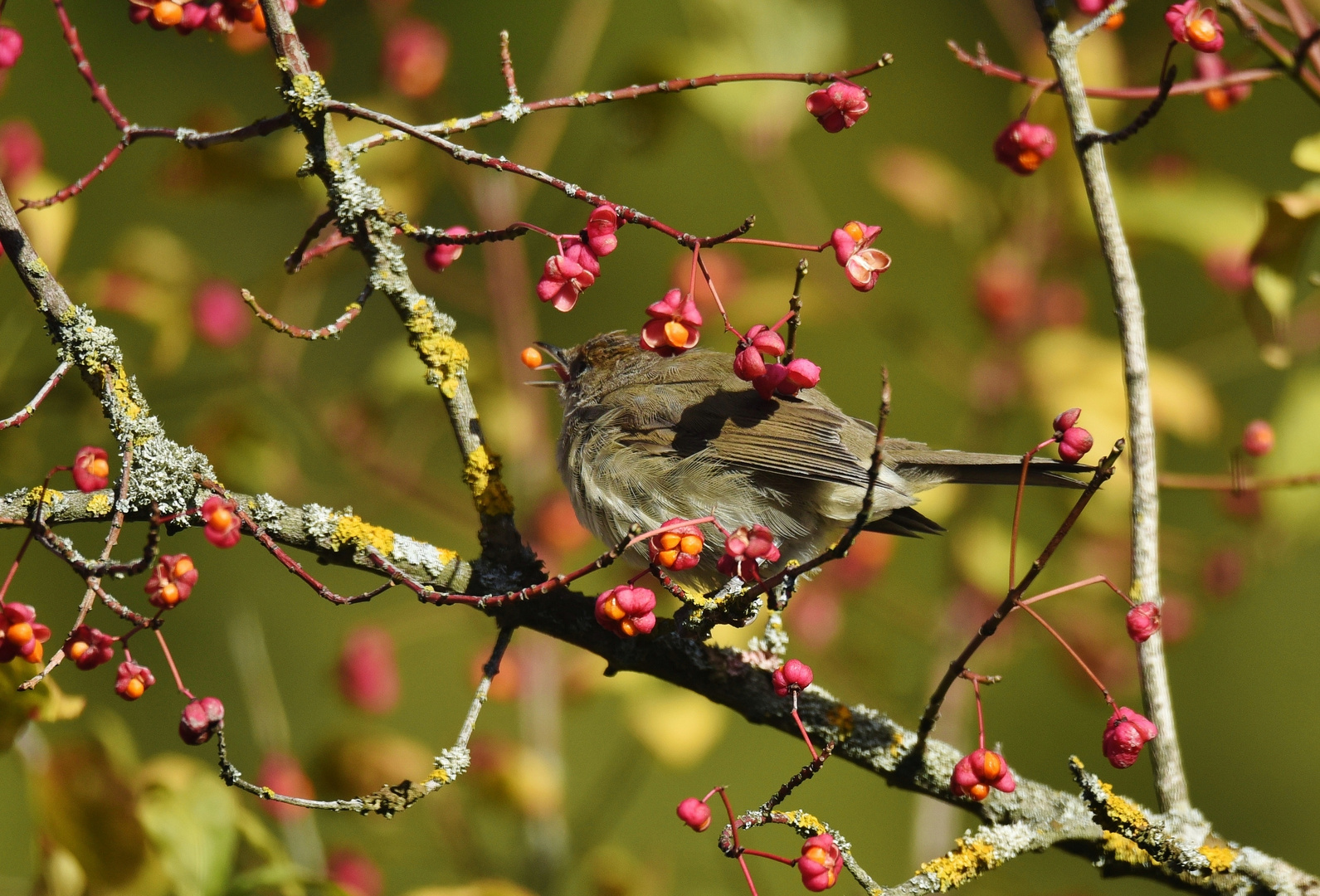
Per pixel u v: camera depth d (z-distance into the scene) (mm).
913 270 16297
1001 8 10320
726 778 14562
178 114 15922
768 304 10594
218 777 6914
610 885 9531
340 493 10562
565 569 10141
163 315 9891
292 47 5727
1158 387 9867
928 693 10352
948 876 5824
